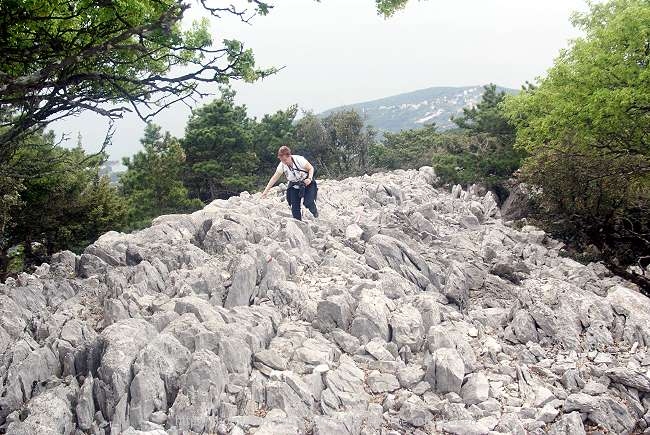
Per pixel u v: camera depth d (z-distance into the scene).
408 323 9.55
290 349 8.62
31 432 6.36
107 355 7.43
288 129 56.97
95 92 10.41
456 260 13.72
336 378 8.09
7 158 11.68
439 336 9.15
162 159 40.25
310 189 14.39
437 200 21.17
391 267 12.59
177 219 14.34
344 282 11.06
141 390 7.02
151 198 39.66
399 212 17.14
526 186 21.77
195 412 6.91
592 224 18.91
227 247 12.15
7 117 10.50
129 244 12.28
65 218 25.92
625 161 16.97
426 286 12.12
